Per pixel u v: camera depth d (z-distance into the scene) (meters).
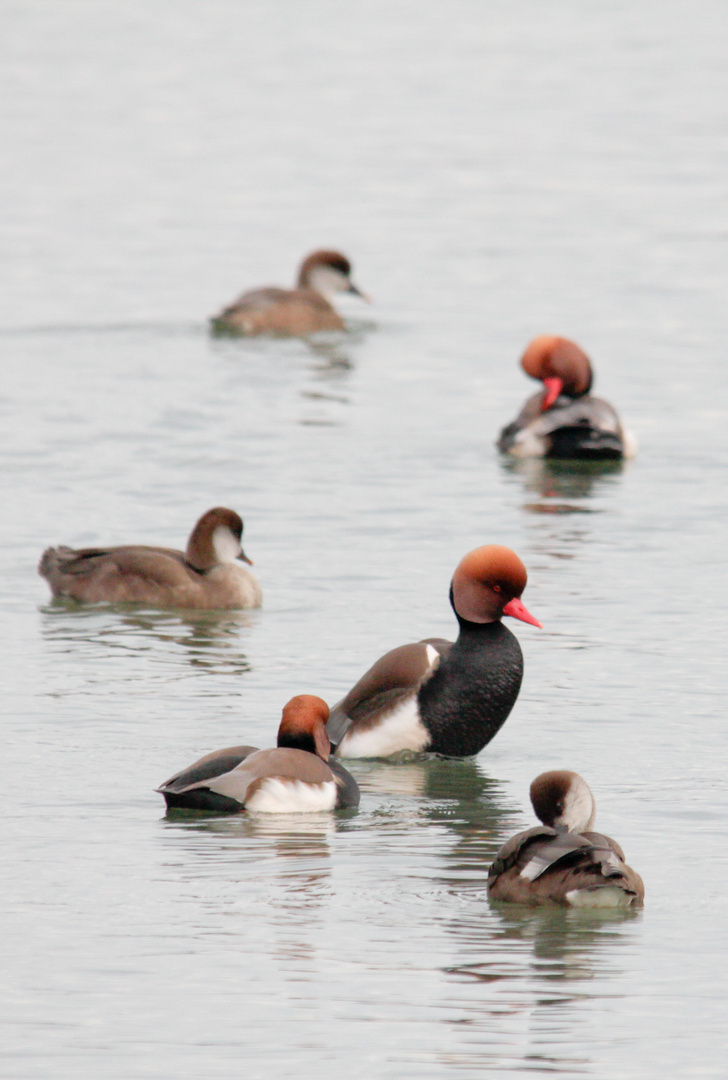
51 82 70.12
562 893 9.05
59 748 12.13
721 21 87.31
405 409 26.48
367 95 66.31
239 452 23.36
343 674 14.22
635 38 81.56
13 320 33.22
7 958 8.49
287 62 75.19
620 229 43.25
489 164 52.53
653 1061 7.46
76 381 28.14
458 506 20.67
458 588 12.81
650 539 19.11
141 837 10.31
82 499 20.78
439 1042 7.63
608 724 12.93
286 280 37.81
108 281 37.31
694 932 8.85
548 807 9.85
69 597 17.17
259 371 29.23
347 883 9.57
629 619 15.88
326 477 22.03
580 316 33.88
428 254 40.47
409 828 10.70
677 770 11.77
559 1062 7.44
